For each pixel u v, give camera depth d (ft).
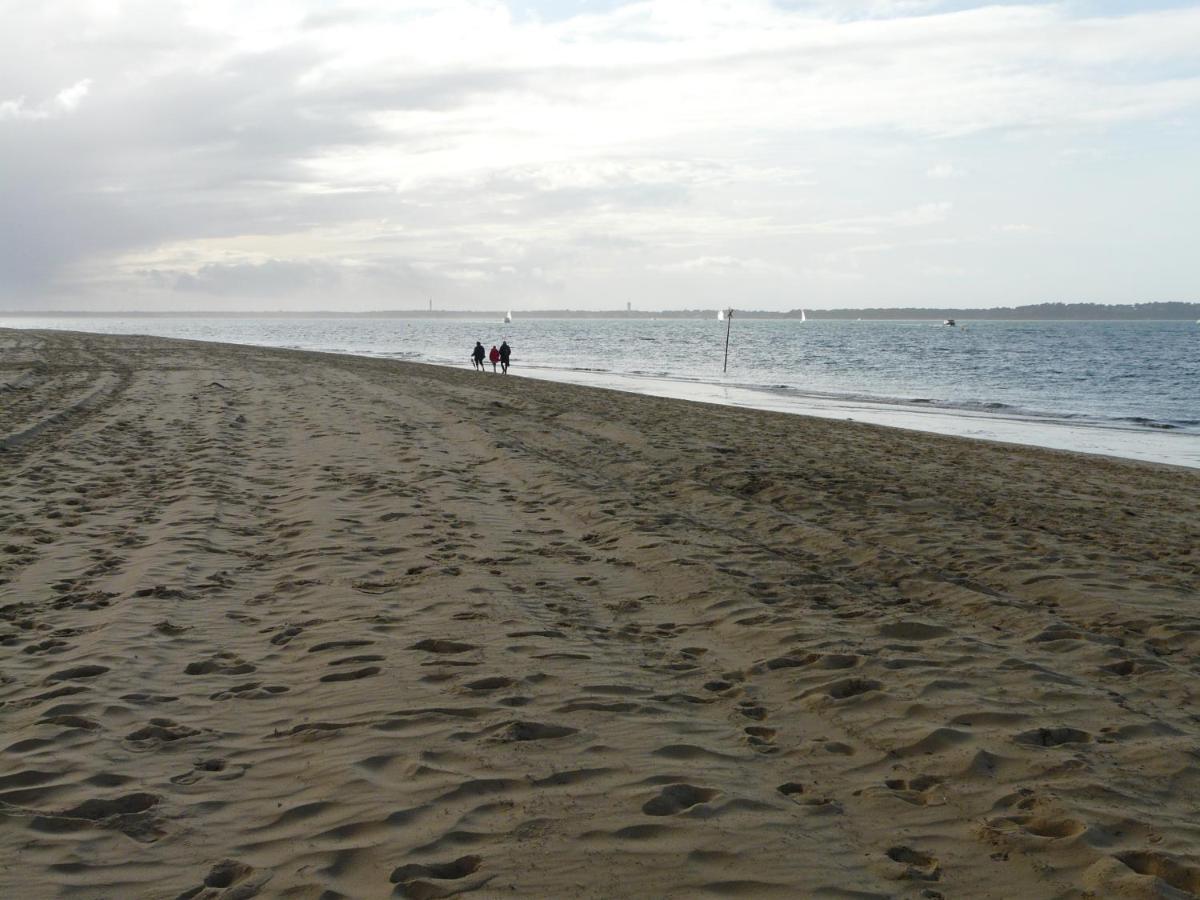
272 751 13.43
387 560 25.08
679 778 12.50
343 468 39.34
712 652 18.54
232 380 86.63
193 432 50.31
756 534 30.14
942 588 23.71
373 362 139.74
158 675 16.56
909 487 40.55
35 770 12.62
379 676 16.48
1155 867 10.36
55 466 39.22
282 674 16.72
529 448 48.24
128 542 26.73
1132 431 86.12
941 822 11.47
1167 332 554.87
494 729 14.10
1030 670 17.31
